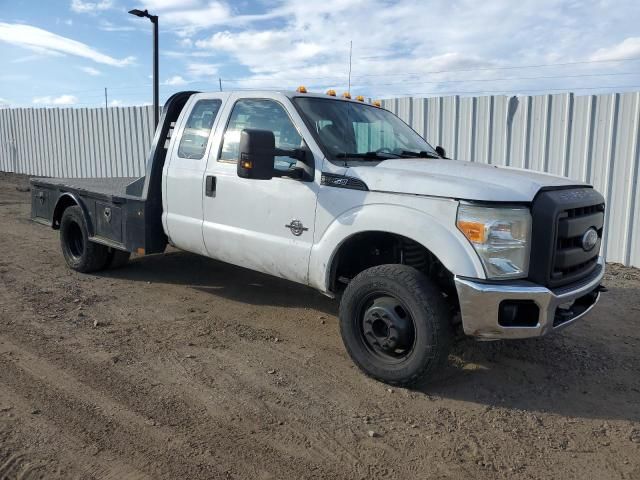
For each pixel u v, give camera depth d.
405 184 3.82
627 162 7.68
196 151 5.36
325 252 4.21
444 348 3.68
